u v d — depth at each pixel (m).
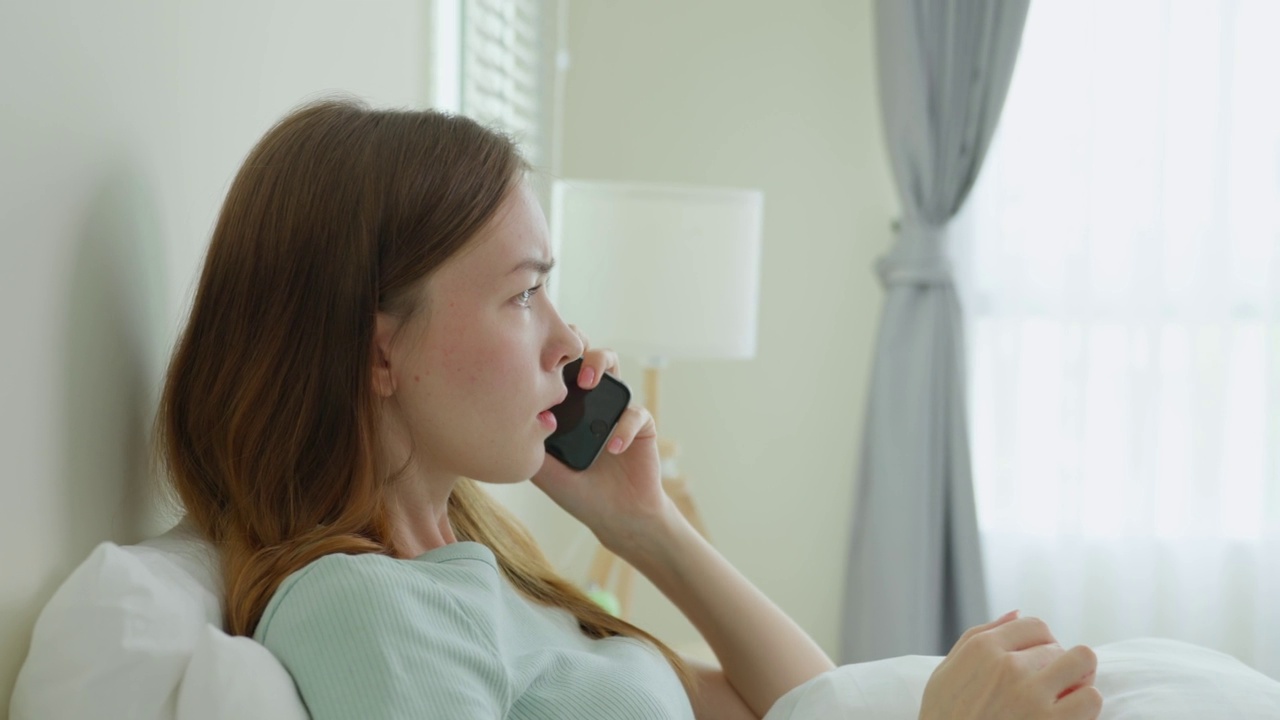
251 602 0.78
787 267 3.19
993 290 3.01
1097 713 0.83
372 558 0.77
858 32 3.16
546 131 2.56
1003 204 2.99
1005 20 2.89
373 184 0.87
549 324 0.98
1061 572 2.97
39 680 0.67
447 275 0.89
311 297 0.86
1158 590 2.97
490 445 0.93
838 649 3.09
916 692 0.99
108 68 0.82
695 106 3.20
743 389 3.22
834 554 3.21
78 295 0.78
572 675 0.93
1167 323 2.96
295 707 0.69
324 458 0.86
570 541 3.15
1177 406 2.96
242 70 1.09
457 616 0.79
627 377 3.24
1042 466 3.01
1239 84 2.89
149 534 0.93
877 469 2.93
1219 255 2.90
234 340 0.86
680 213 2.26
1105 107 2.95
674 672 1.11
